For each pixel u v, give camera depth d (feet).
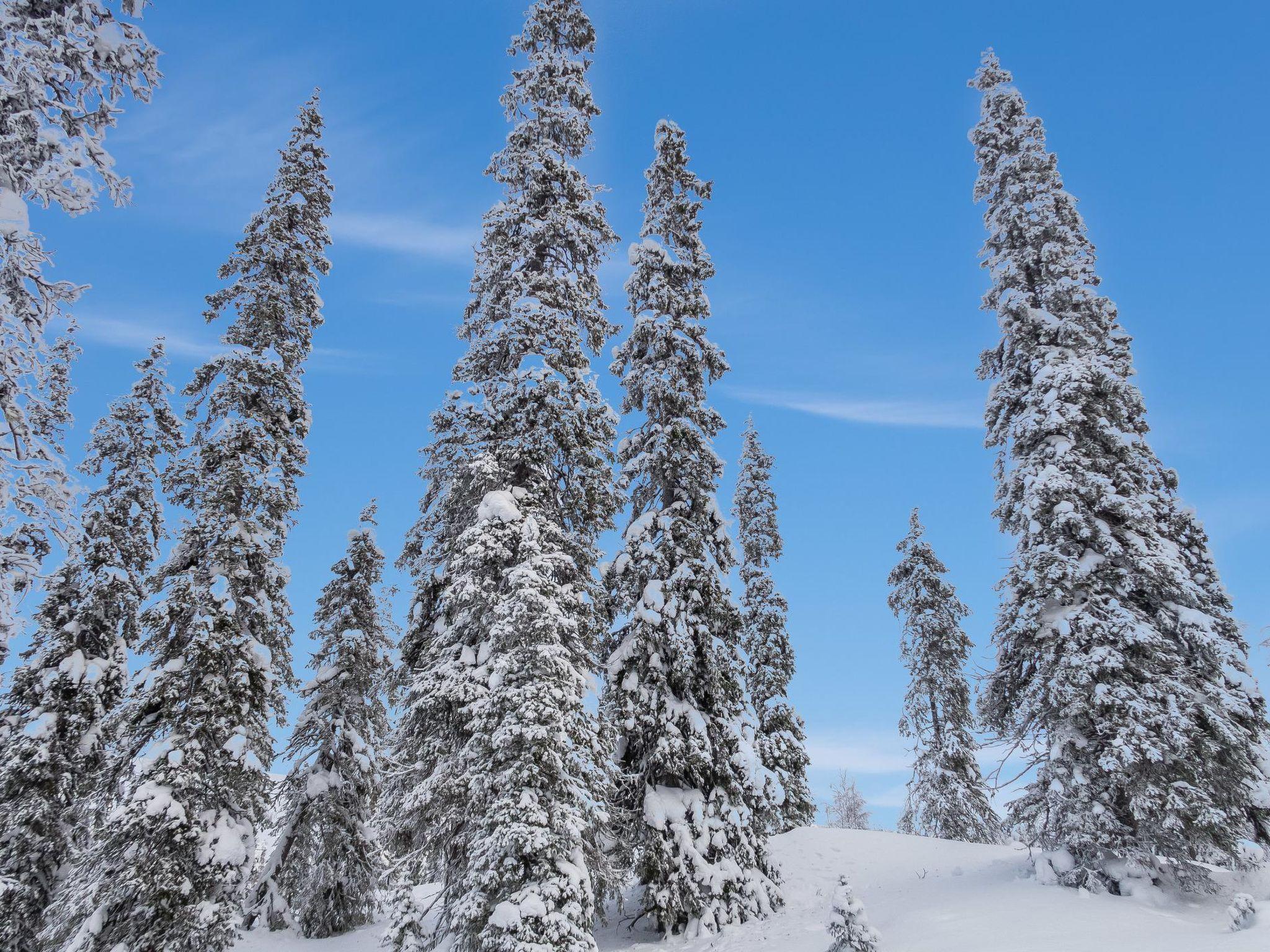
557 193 66.03
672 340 73.10
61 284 27.63
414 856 47.85
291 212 71.46
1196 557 70.69
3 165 26.18
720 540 69.00
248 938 70.85
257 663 58.23
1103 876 49.16
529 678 46.70
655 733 59.16
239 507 61.67
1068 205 73.82
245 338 67.62
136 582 76.18
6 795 64.64
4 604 24.98
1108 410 63.82
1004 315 69.87
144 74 28.84
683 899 53.52
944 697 102.63
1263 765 57.31
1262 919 37.14
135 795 49.75
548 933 40.14
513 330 58.23
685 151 81.05
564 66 68.33
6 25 25.88
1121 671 52.37
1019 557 59.52
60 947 49.55
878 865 69.10
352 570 87.10
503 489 54.54
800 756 95.50
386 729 84.84
